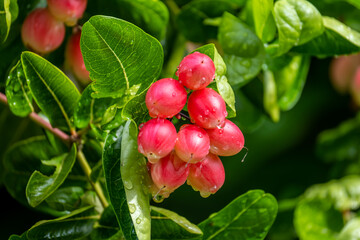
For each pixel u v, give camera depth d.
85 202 0.64
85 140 0.63
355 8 0.73
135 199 0.56
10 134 0.72
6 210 0.80
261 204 0.62
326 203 0.80
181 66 0.55
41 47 0.64
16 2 0.62
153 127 0.55
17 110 0.62
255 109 0.75
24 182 0.67
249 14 0.67
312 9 0.64
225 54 0.66
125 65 0.58
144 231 0.56
